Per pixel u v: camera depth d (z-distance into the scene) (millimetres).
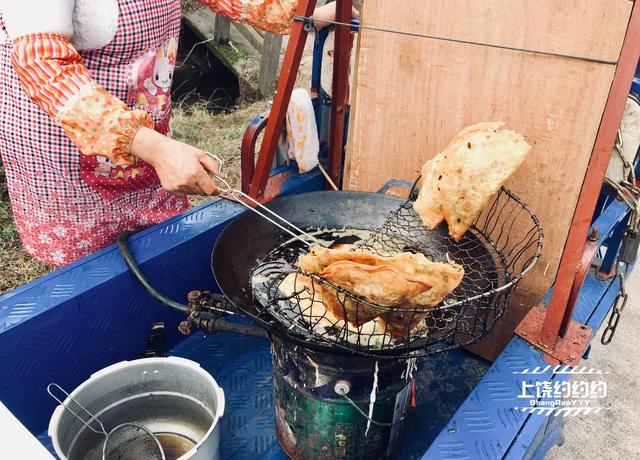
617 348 2973
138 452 1554
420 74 1837
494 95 1708
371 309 1254
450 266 1251
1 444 1040
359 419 1560
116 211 2039
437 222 1615
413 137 1967
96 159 1847
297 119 2320
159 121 1959
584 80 1521
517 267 1889
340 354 1249
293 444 1716
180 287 2072
